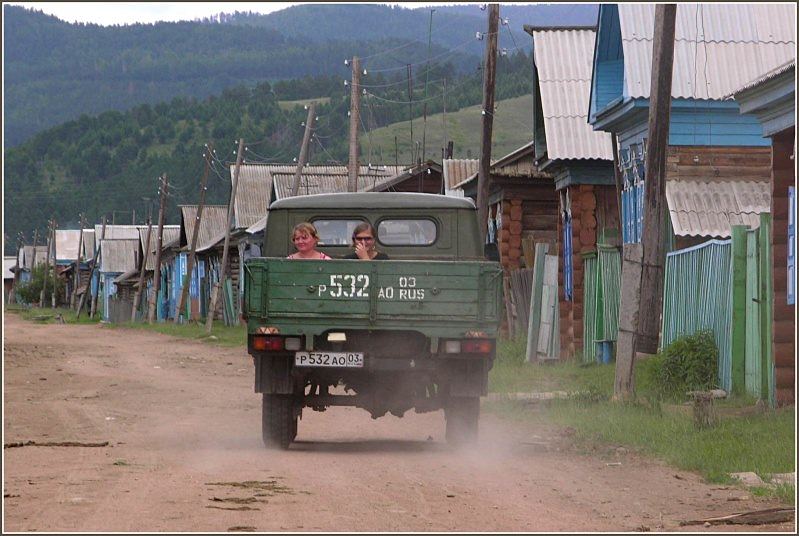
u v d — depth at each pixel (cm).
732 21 4778
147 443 2653
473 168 8656
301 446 2625
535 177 6656
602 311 4750
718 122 4619
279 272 2447
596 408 3238
